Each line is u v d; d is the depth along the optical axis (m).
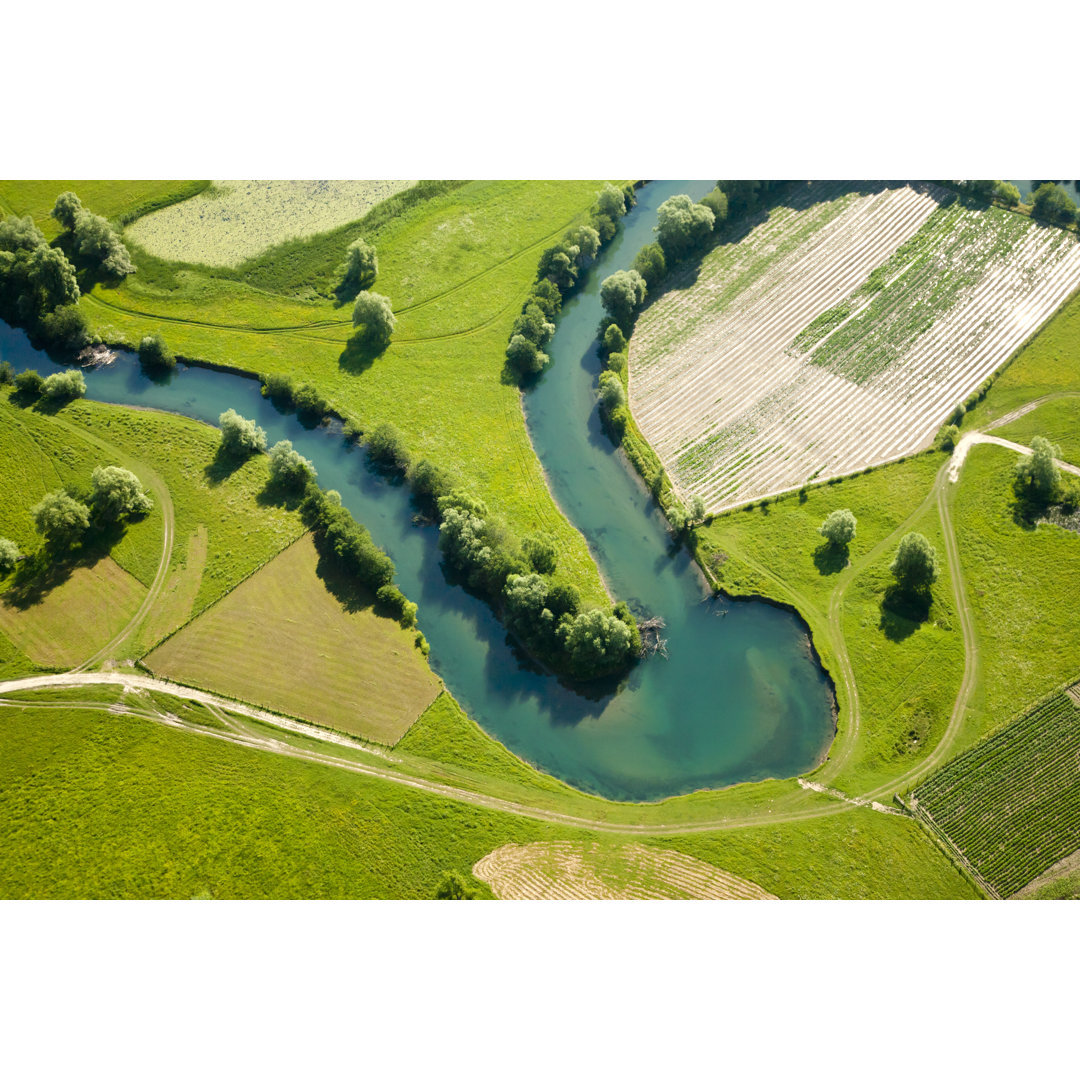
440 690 98.75
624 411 122.69
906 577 101.69
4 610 103.44
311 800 90.06
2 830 88.19
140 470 117.38
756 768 93.06
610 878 84.88
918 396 122.38
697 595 105.69
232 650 100.75
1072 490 108.81
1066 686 94.50
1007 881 83.94
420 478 113.81
